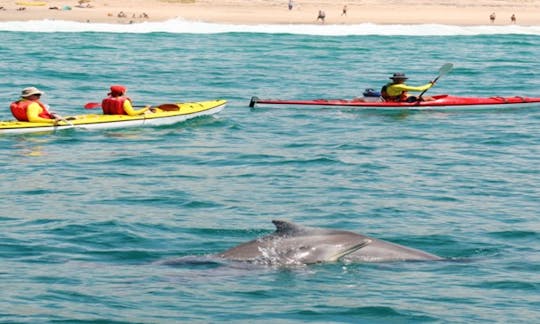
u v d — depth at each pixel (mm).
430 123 38312
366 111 41344
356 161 29469
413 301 15391
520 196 24250
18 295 15586
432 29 100812
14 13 118250
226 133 35438
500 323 14578
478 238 19812
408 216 21844
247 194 24406
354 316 14711
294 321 14484
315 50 72625
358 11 137250
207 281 16109
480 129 36844
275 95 46750
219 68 58781
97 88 48938
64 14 118375
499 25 114188
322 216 21859
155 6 138875
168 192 24641
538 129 36969
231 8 137625
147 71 56719
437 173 27500
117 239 19484
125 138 34031
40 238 19531
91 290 15836
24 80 51312
